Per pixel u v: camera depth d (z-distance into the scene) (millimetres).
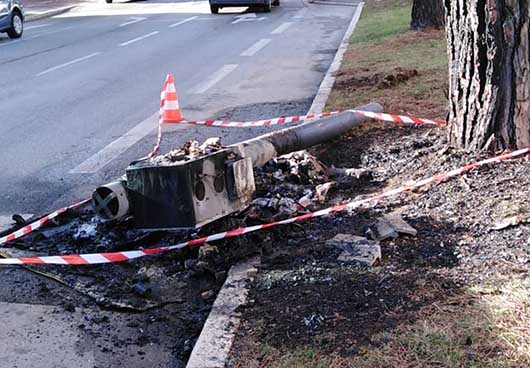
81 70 13414
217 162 4621
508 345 3166
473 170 5273
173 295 4312
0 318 4098
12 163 7422
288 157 6211
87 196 6332
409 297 3715
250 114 9422
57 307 4219
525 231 4316
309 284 3977
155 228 4539
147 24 22328
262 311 3744
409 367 3092
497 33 5215
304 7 27281
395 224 4621
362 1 28312
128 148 7887
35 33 20875
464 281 3838
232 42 17078
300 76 12172
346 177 5910
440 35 14578
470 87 5531
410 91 9102
